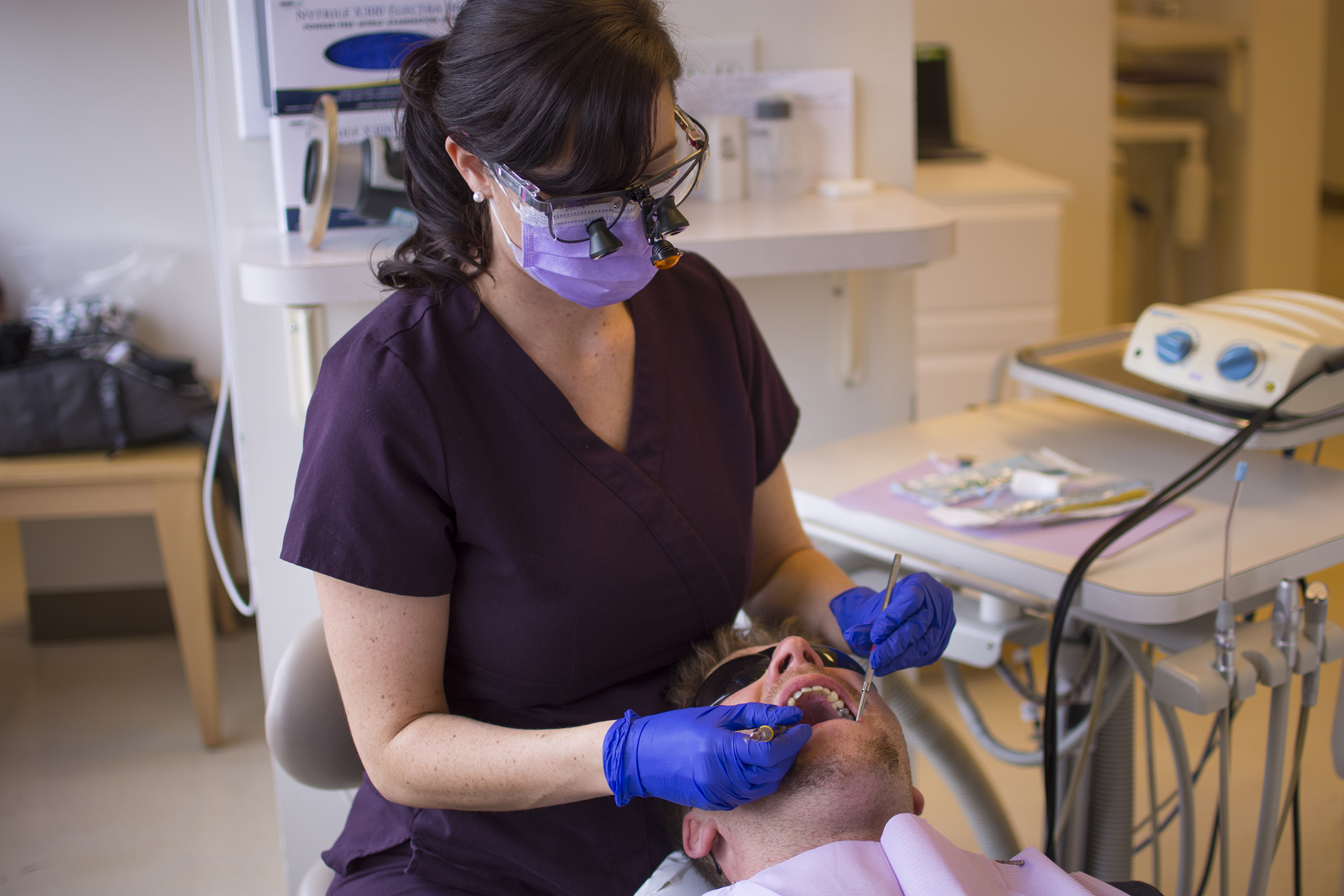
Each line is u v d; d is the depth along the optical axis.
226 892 1.95
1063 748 1.43
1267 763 1.19
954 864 0.87
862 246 1.44
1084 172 3.25
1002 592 1.25
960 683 1.59
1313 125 3.73
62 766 2.33
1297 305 1.41
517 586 1.01
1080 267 3.33
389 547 0.96
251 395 1.58
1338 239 5.70
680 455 1.09
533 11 0.84
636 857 1.08
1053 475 1.38
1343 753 1.26
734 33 1.68
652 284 1.15
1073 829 1.52
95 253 2.59
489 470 1.00
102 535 2.80
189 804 2.20
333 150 1.34
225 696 2.59
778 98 1.67
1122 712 1.46
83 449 2.29
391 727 1.00
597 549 1.03
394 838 1.08
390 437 0.97
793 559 1.26
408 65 0.96
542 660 1.02
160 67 2.53
